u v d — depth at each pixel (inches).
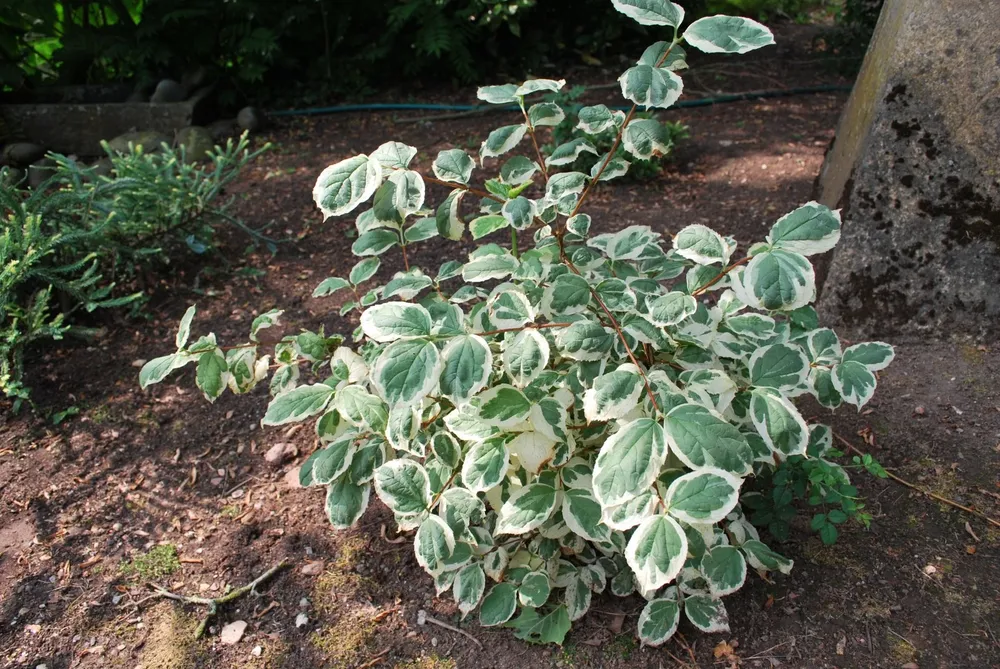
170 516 101.7
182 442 113.7
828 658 78.3
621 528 62.0
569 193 72.0
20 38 222.2
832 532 81.7
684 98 238.7
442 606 87.7
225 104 230.5
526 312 66.7
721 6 306.8
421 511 74.1
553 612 82.5
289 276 152.3
